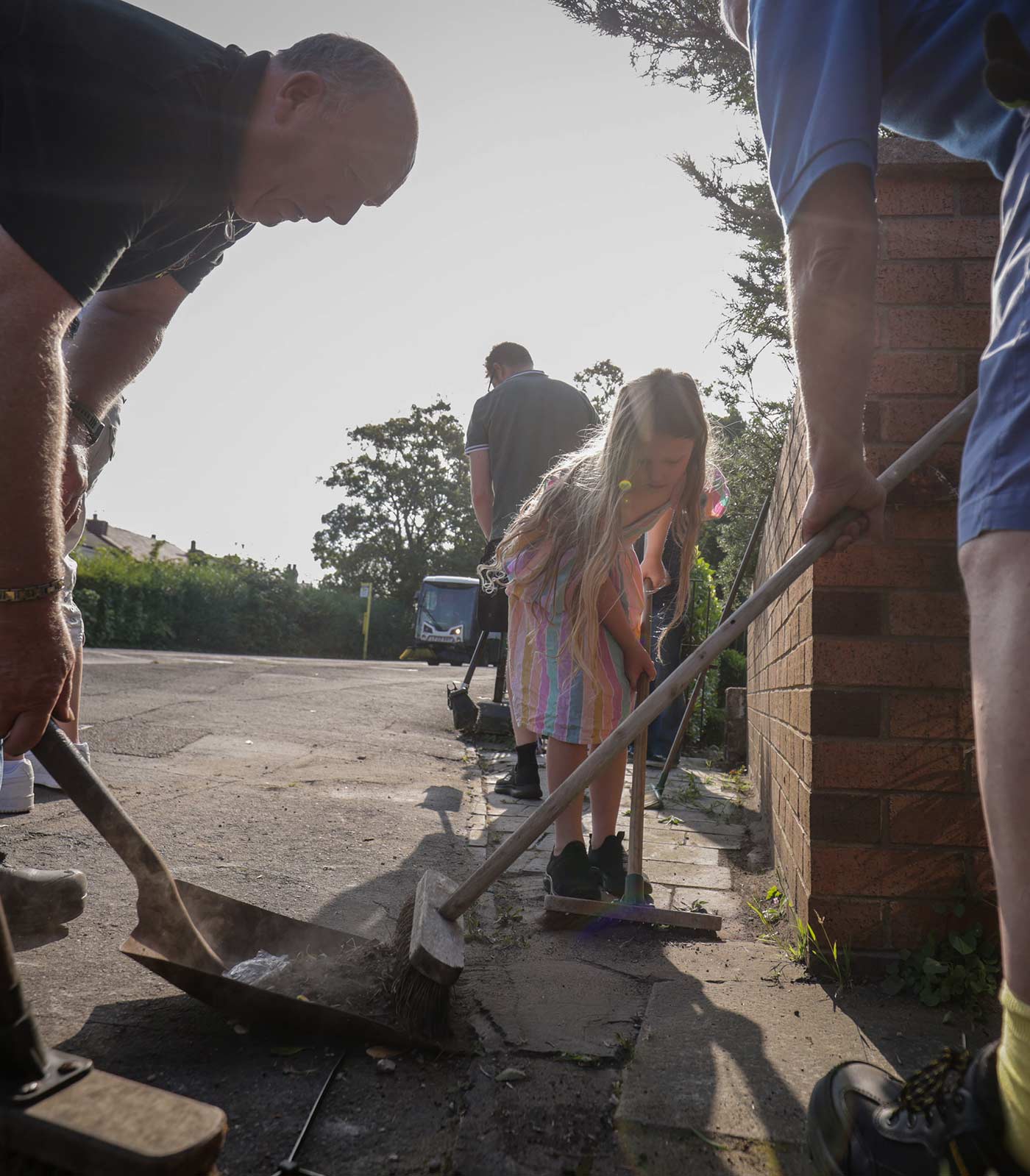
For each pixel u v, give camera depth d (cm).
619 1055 173
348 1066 164
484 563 479
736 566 974
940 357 227
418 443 5516
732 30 169
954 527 226
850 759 225
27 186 157
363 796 411
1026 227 112
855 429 142
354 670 1556
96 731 531
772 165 143
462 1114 150
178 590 2958
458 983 205
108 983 192
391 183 202
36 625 157
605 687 268
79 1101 98
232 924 199
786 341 862
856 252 134
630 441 262
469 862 315
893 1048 181
